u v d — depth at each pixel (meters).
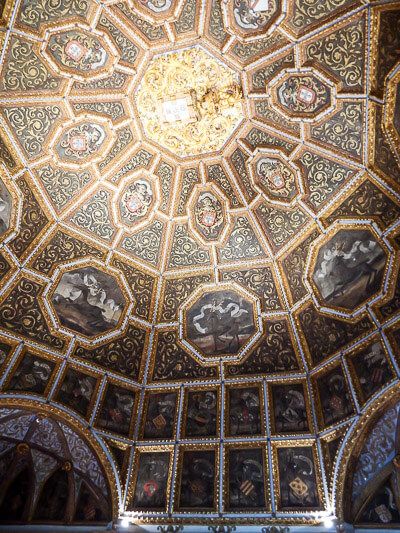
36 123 12.63
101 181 14.07
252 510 12.04
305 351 13.77
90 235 14.23
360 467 11.69
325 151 12.84
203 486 12.71
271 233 14.34
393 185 11.90
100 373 14.04
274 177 13.84
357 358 12.54
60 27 11.56
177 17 12.11
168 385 14.45
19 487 12.88
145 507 12.57
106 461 13.01
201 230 14.80
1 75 11.66
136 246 14.77
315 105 12.47
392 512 11.12
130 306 14.64
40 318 13.51
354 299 12.84
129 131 13.89
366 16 10.70
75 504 12.75
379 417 11.62
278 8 11.45
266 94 12.94
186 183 14.76
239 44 12.41
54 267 13.72
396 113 11.05
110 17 11.89
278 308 14.29
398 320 11.88
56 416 12.99
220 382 14.23
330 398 12.79
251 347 14.30
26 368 13.08
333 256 13.33
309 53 11.85
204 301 14.84
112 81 13.01
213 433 13.47
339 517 11.26
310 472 12.18
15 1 10.80
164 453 13.41
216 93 13.31
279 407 13.44
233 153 14.30
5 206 12.76
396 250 12.08
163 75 13.21
